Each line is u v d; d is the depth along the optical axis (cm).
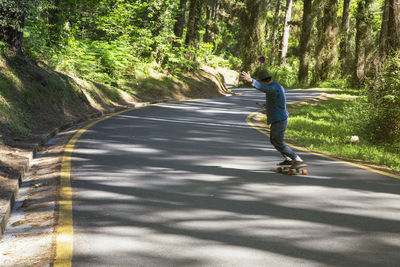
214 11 5731
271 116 700
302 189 609
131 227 436
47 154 826
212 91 3127
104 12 2725
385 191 609
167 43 2991
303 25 4547
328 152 993
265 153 925
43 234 418
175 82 2822
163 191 580
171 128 1274
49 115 1198
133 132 1152
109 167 720
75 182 616
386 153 996
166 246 387
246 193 579
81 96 1559
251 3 4288
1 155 713
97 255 366
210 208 507
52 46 1833
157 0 2878
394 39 1442
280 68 5097
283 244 396
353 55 4469
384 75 1268
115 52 2280
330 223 458
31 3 1223
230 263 352
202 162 795
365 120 1293
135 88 2452
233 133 1248
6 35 1249
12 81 1110
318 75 4403
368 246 393
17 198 554
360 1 4050
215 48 6506
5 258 368
